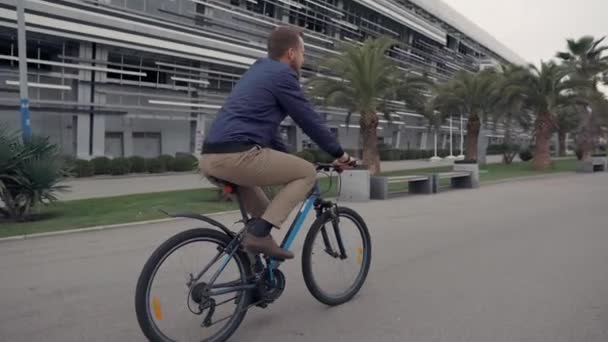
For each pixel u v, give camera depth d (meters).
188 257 3.06
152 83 27.56
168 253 2.96
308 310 3.97
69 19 23.09
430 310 3.96
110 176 22.95
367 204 11.89
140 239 7.55
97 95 25.86
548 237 7.08
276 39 3.38
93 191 15.86
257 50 31.47
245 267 3.31
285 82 3.14
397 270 5.24
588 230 7.63
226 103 3.18
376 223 8.62
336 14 38.84
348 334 3.48
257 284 3.33
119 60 26.92
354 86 20.70
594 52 33.81
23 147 10.09
